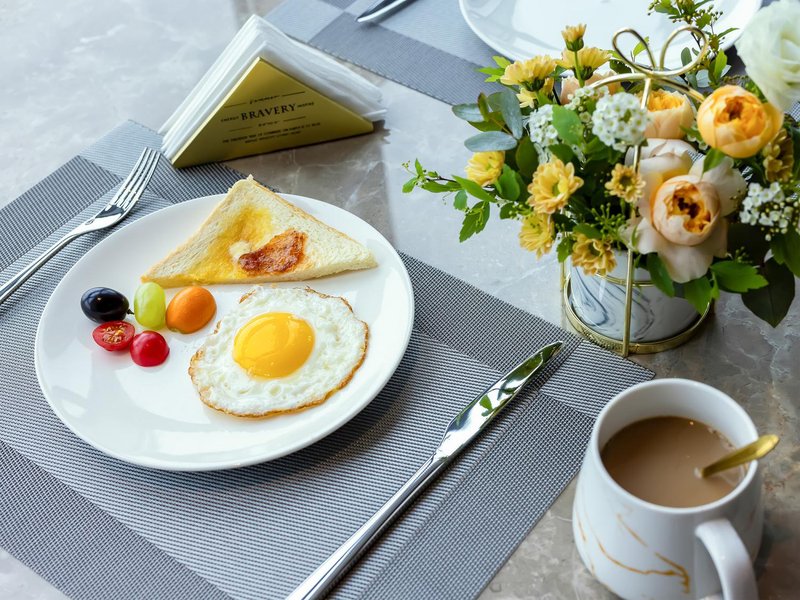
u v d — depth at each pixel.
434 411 0.97
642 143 0.85
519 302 1.03
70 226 1.11
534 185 0.87
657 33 1.15
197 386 0.96
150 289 1.00
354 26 1.25
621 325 0.97
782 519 0.90
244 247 1.05
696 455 0.85
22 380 1.01
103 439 0.94
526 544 0.90
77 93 1.24
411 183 0.96
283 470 0.94
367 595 0.89
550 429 0.95
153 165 1.14
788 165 0.86
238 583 0.90
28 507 0.94
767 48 0.81
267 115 1.13
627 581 0.84
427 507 0.92
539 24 1.18
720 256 0.89
